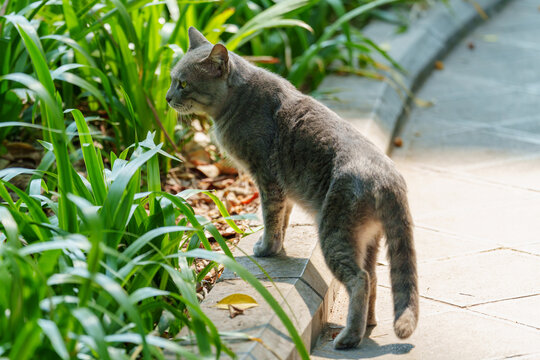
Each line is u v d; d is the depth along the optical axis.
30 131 4.60
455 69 6.71
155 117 4.06
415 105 5.98
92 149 2.96
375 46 5.53
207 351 2.37
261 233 3.74
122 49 4.20
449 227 4.09
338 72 6.07
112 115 4.45
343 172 3.07
